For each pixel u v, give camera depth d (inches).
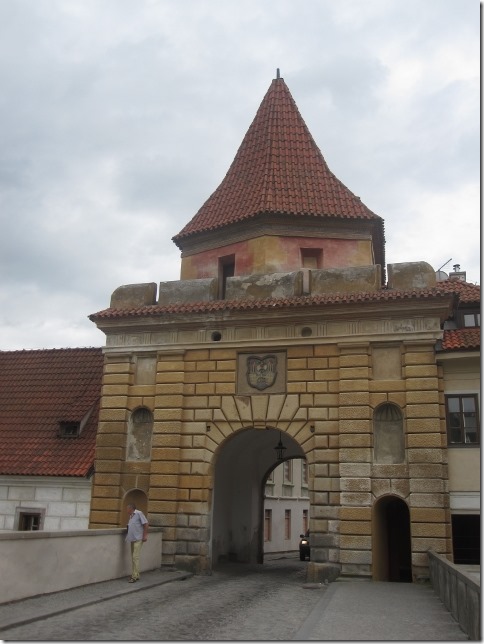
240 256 1032.2
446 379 845.2
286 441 1124.5
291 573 989.2
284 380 879.7
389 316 851.4
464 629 481.7
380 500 817.5
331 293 895.1
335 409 847.7
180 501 881.5
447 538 779.4
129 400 941.8
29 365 1216.8
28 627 482.0
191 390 914.1
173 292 975.0
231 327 916.0
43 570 604.4
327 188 1074.1
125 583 716.7
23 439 1051.3
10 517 978.7
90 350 1211.2
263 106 1216.8
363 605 611.5
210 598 664.4
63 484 968.3
